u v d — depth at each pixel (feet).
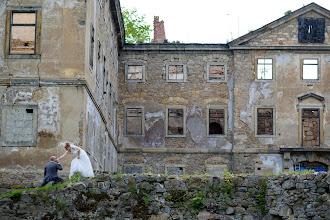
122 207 67.97
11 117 87.25
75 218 67.15
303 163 141.38
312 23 144.66
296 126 142.61
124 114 144.36
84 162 75.56
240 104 143.33
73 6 89.10
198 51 146.10
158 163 143.02
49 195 67.51
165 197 68.44
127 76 145.59
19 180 85.51
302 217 65.67
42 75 87.97
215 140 143.33
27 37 89.15
